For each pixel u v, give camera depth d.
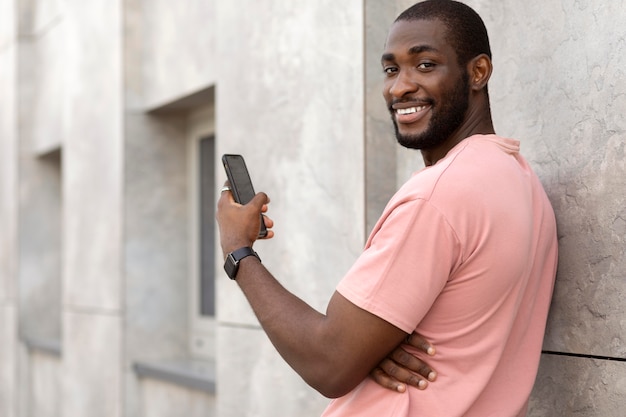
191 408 5.09
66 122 6.53
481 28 2.05
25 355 7.82
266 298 2.01
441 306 1.90
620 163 2.16
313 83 3.43
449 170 1.89
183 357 5.64
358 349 1.86
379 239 1.89
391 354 1.94
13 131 7.92
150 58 5.44
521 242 1.92
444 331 1.91
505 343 1.96
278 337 1.96
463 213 1.85
